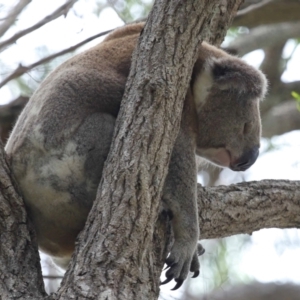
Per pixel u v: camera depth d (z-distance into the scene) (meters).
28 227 8.63
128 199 7.63
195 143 10.62
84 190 9.14
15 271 8.12
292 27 19.33
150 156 7.88
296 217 10.77
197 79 10.62
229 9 11.88
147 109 8.02
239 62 10.80
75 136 9.24
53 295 7.34
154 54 8.24
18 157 9.24
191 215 9.35
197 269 9.60
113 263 7.38
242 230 10.46
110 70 10.05
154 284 7.77
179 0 8.36
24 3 11.05
